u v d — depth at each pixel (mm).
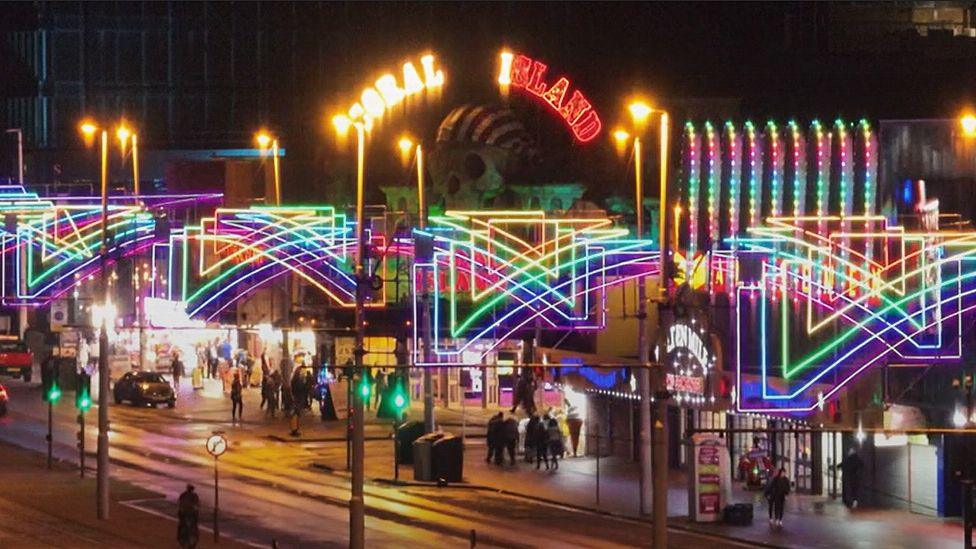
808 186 71500
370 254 49906
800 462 63156
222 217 80625
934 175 67312
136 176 81188
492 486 64500
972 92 85750
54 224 76375
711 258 63562
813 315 62156
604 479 66562
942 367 58219
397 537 51750
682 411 70062
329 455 73125
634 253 68375
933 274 60844
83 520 54250
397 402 66062
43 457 70312
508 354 86938
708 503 55844
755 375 60750
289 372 88188
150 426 81250
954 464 56562
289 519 55469
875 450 59031
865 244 65750
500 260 69250
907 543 51250
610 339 71375
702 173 74438
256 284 74688
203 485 63281
